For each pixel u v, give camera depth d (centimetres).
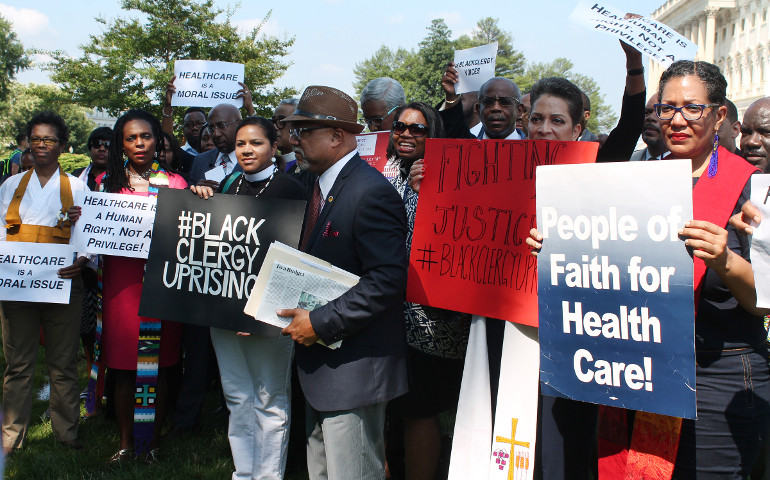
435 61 5631
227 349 317
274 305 250
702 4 5675
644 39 250
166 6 1656
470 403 272
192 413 430
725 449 209
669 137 216
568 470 253
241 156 360
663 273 198
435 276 284
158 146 402
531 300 257
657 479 217
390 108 466
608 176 207
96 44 1689
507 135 396
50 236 389
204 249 294
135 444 386
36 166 396
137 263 377
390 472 363
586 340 210
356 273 258
